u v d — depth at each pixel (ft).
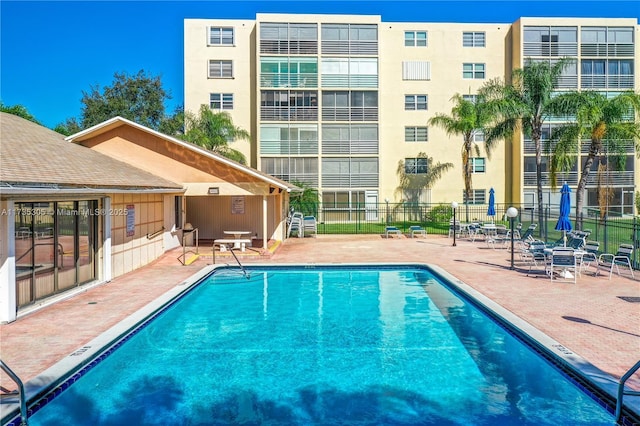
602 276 46.19
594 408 20.43
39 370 22.29
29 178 30.30
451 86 125.08
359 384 23.32
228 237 78.64
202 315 36.35
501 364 25.76
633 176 123.24
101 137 64.03
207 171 62.90
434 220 121.60
